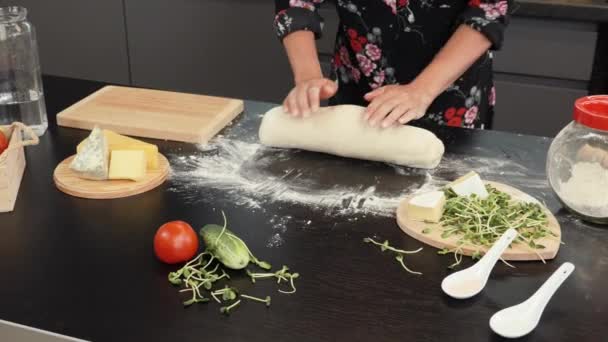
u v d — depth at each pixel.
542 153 1.35
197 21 2.54
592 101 1.12
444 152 1.35
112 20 2.64
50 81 1.72
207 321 0.87
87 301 0.91
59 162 1.31
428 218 1.08
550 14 2.08
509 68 2.26
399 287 0.95
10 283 0.95
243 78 2.60
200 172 1.27
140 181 1.20
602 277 0.97
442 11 1.57
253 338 0.84
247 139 1.42
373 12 1.62
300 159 1.33
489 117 1.83
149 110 1.50
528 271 0.99
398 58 1.67
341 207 1.15
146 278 0.96
